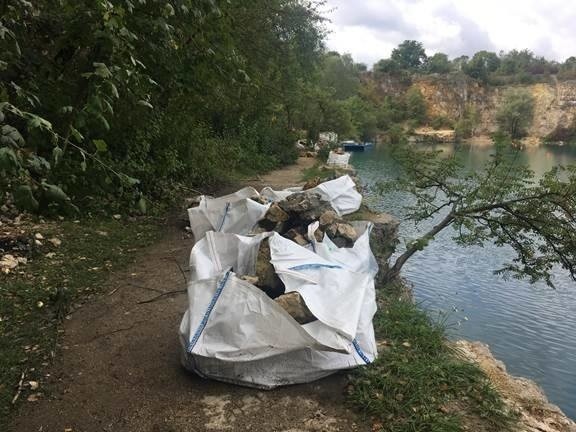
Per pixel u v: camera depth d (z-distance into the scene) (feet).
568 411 17.34
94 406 10.48
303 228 18.30
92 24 11.13
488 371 13.25
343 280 12.41
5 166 6.15
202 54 17.78
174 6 14.26
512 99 254.47
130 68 11.64
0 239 17.89
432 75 298.56
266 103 50.21
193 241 22.50
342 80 182.60
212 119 51.13
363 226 19.47
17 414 10.08
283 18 45.39
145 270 18.62
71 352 12.51
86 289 16.26
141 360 12.26
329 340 10.50
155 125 27.45
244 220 20.43
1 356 11.84
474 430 9.92
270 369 11.05
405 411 10.28
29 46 14.10
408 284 27.96
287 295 11.34
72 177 14.52
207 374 11.15
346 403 10.64
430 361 12.14
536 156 140.26
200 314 11.08
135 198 10.23
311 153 82.23
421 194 19.81
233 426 9.93
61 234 20.38
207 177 38.11
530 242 18.02
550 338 22.80
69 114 9.87
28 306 14.55
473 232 18.25
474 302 26.53
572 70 290.56
